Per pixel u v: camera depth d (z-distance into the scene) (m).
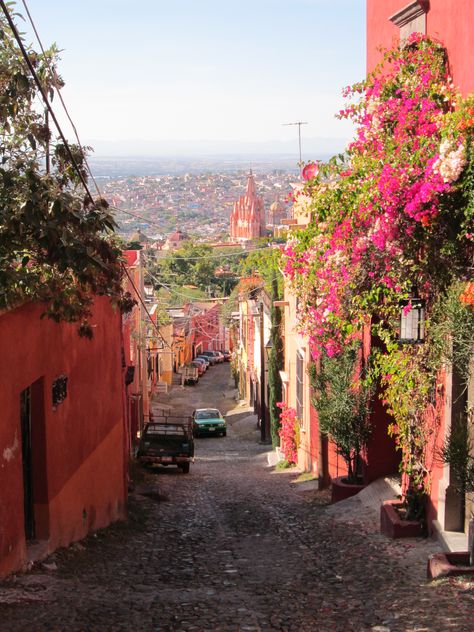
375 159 10.52
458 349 8.74
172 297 73.31
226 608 7.85
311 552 10.82
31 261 9.37
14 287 8.38
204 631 7.02
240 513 15.23
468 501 9.69
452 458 8.35
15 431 8.67
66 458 10.85
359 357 14.77
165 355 60.44
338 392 14.84
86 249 8.21
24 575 8.73
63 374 10.77
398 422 11.61
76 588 8.45
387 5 12.71
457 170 8.44
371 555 10.06
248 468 25.89
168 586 8.96
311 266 12.20
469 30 9.36
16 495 8.67
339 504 14.48
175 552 11.27
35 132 9.15
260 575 9.54
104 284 10.21
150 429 24.91
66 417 10.93
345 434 14.69
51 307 9.35
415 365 10.47
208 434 38.81
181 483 21.20
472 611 6.98
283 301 26.38
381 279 10.13
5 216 7.88
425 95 10.07
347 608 7.64
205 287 81.69
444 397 9.89
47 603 7.69
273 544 11.74
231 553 11.14
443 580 8.05
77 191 9.73
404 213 9.47
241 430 41.31
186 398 56.31
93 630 6.94
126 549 11.35
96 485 12.62
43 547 9.73
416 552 9.89
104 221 8.45
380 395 12.36
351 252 10.67
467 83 9.43
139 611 7.66
